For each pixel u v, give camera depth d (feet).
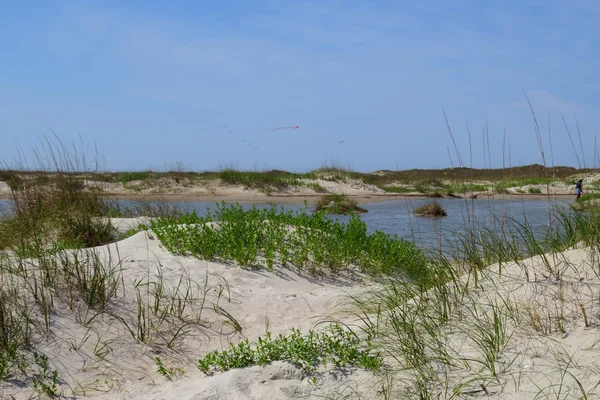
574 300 15.64
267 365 15.39
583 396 11.58
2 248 28.58
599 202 20.93
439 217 60.44
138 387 15.57
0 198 42.86
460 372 13.67
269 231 32.40
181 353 17.92
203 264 27.27
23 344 16.75
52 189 37.63
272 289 25.30
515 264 18.86
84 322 18.47
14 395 14.76
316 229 34.63
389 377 14.03
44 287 19.89
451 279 19.63
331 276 28.78
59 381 15.60
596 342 13.52
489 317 15.97
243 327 20.40
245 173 109.50
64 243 26.71
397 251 31.27
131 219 42.04
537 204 74.43
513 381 12.77
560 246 19.70
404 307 18.12
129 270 24.06
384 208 78.07
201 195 96.63
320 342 16.63
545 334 14.47
